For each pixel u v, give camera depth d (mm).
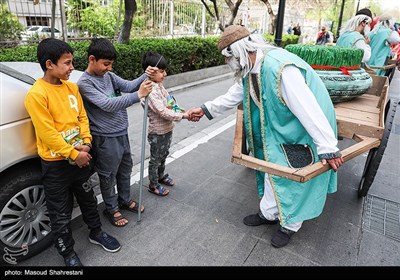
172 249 2434
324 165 2107
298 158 2295
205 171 3672
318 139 2078
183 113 2830
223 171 3688
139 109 5586
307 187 2316
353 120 2662
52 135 1854
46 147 1936
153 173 3020
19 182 2068
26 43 6410
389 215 3023
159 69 2561
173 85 7215
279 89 2102
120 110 2297
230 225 2748
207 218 2826
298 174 2004
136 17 8328
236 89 2697
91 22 7484
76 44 6113
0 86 1971
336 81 2855
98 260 2289
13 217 2107
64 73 1857
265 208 2510
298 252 2473
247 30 2193
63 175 2000
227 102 2725
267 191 2486
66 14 7098
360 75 3021
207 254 2404
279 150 2324
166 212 2877
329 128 2094
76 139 2029
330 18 24297
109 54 2131
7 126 1922
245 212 2947
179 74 7344
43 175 2002
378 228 2824
